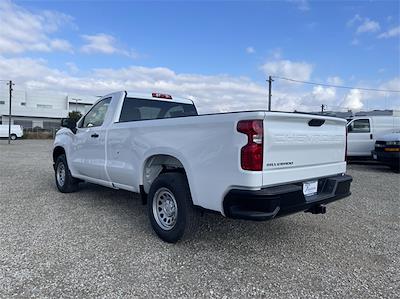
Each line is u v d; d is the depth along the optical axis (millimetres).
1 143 34656
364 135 12969
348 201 6656
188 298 2852
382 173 11008
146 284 3074
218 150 3400
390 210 5934
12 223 4824
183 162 3801
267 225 4840
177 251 3838
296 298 2881
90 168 5785
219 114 3398
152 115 5863
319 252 3896
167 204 4172
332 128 4188
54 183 8266
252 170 3146
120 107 5406
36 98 76188
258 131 3154
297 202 3439
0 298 2783
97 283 3074
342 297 2906
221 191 3377
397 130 12719
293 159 3553
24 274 3223
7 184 8094
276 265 3523
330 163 4199
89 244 4023
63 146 6785
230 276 3260
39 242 4066
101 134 5426
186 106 6430
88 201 6250
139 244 4039
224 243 4105
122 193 7000
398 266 3553
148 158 4395
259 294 2936
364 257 3777
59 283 3061
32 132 54562
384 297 2914
